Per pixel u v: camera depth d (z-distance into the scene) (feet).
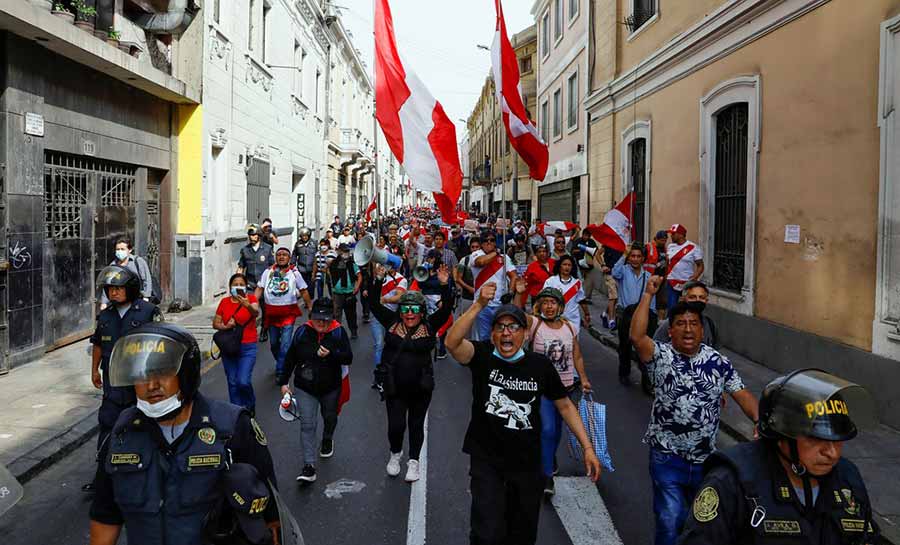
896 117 23.86
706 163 40.24
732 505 7.75
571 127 79.51
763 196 33.60
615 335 41.04
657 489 13.35
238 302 22.89
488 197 172.65
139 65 39.11
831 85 27.96
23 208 31.19
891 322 23.93
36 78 32.17
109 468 8.25
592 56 68.44
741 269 36.78
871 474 19.39
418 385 19.08
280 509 8.80
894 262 23.93
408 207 255.70
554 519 16.83
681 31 44.50
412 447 19.24
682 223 44.09
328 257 46.60
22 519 16.74
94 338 18.31
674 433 13.12
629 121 56.03
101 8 37.83
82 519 16.75
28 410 24.54
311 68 97.55
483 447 12.87
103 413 17.75
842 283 27.20
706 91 40.45
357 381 30.91
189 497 8.16
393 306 31.09
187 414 8.43
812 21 29.37
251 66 64.69
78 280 37.09
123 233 42.70
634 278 30.50
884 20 24.70
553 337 17.84
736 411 25.79
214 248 54.65
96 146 38.24
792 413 7.39
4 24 28.63
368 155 157.48
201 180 50.57
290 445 22.18
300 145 90.38
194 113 49.93
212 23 52.47
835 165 27.71
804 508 7.64
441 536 15.87
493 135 159.12
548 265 34.83
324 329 19.27
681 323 13.08
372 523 16.53
